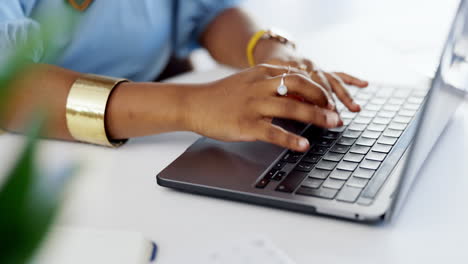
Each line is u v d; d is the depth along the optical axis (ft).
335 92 2.24
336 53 3.08
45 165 0.52
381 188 1.53
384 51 3.09
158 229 1.48
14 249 0.49
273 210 1.55
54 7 0.55
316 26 6.29
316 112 1.86
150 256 1.34
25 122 0.53
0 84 0.50
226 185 1.61
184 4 3.17
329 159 1.74
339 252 1.34
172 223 1.51
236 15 3.13
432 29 3.42
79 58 2.86
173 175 1.69
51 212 0.50
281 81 1.92
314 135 1.95
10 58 0.50
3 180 0.49
